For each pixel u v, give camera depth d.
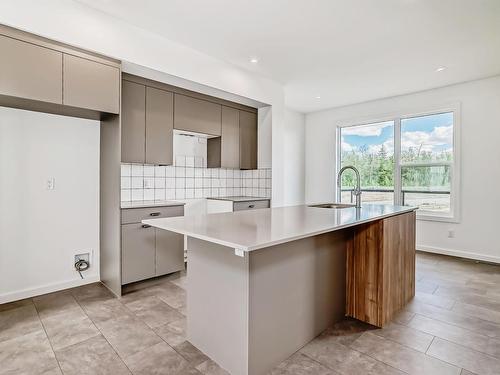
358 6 2.33
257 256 1.61
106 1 2.33
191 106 3.63
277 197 4.34
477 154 3.98
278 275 1.75
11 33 2.09
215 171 4.40
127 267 2.83
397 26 2.63
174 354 1.84
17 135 2.63
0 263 2.57
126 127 3.04
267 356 1.69
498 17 2.47
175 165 3.92
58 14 2.26
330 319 2.22
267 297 1.68
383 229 2.20
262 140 4.36
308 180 5.91
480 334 2.10
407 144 4.71
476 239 4.00
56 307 2.51
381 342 2.00
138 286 2.99
